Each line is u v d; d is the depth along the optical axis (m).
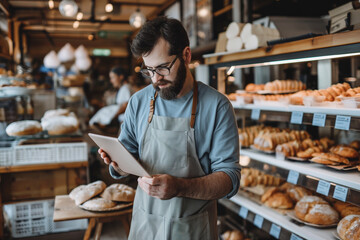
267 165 2.37
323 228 2.07
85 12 7.78
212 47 5.08
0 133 3.38
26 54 9.04
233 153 1.47
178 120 1.49
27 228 3.24
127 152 1.30
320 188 1.89
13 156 3.15
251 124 3.29
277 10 3.75
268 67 3.07
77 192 2.30
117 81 5.27
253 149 2.71
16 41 7.13
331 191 1.82
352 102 1.79
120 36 10.69
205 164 1.53
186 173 1.49
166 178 1.28
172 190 1.29
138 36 1.34
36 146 3.21
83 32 10.14
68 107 6.44
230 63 2.71
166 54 1.32
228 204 2.81
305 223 2.13
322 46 1.88
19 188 3.24
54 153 3.26
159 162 1.51
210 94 1.51
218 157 1.47
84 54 7.96
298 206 2.23
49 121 3.38
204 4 5.22
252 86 2.82
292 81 2.61
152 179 1.27
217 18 5.01
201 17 5.34
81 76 9.03
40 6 7.04
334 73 2.42
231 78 3.05
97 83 10.53
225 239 2.89
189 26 5.79
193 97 1.50
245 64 2.55
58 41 11.07
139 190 1.64
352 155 2.09
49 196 3.31
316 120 1.95
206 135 1.49
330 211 2.08
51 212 3.29
